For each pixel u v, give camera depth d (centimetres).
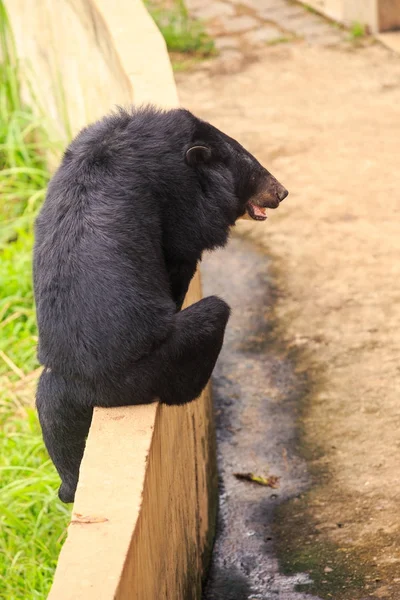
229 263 1447
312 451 1091
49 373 688
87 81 1392
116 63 1168
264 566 948
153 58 1119
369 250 1420
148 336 643
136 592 536
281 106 1878
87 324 639
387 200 1529
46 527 956
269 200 809
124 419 637
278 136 1756
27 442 1068
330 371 1208
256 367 1240
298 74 2014
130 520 539
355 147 1691
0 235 1505
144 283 652
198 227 723
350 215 1505
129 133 710
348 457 1068
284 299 1355
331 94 1908
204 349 673
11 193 1631
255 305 1353
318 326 1289
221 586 941
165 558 691
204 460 970
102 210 662
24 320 1342
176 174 707
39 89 1723
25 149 1633
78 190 675
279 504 1030
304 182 1602
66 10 1462
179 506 786
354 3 2167
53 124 1655
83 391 659
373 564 903
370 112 1816
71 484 729
